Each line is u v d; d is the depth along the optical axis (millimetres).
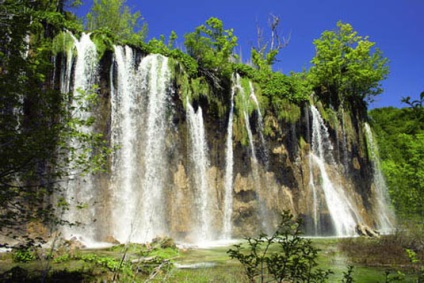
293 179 34219
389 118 56312
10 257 13539
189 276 12133
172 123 28125
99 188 24422
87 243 21359
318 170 36000
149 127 27344
